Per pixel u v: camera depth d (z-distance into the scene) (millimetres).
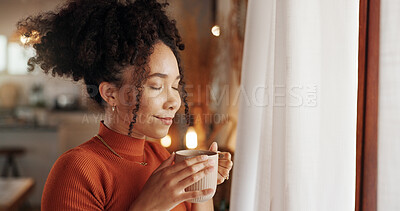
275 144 622
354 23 583
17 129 2424
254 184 726
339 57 591
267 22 695
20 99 3299
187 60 975
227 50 1498
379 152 568
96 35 581
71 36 596
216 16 1566
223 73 1455
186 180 498
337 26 590
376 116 568
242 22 1479
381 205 568
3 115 3035
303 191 573
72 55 602
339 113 593
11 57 3371
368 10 571
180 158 547
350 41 584
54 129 2469
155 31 592
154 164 680
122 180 595
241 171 724
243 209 727
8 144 2406
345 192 598
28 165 2379
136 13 591
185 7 1568
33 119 2828
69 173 544
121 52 567
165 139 1032
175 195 496
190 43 1436
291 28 569
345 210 600
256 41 702
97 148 607
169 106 599
